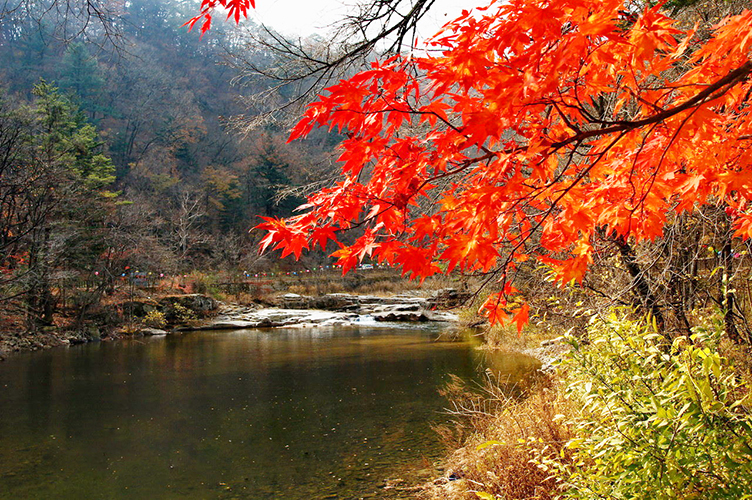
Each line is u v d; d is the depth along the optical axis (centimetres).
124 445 689
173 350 1552
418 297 2666
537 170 154
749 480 182
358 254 168
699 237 384
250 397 943
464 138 145
